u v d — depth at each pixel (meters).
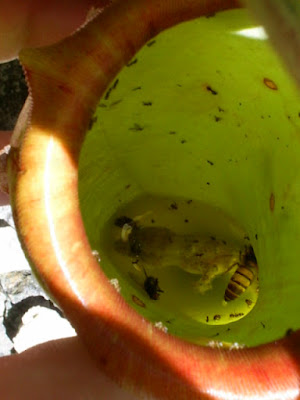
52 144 0.08
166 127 0.12
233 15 0.09
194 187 0.14
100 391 0.09
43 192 0.08
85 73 0.08
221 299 0.13
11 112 0.20
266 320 0.10
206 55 0.10
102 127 0.11
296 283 0.10
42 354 0.10
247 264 0.13
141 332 0.07
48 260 0.07
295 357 0.07
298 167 0.10
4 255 0.18
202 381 0.07
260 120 0.11
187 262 0.14
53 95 0.08
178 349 0.07
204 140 0.12
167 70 0.10
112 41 0.08
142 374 0.07
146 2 0.09
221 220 0.14
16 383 0.09
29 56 0.08
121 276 0.13
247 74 0.10
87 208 0.12
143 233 0.14
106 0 0.10
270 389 0.07
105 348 0.07
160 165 0.13
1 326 0.17
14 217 0.08
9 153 0.09
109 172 0.12
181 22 0.09
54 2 0.15
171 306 0.13
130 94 0.10
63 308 0.07
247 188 0.12
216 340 0.10
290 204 0.11
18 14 0.15
